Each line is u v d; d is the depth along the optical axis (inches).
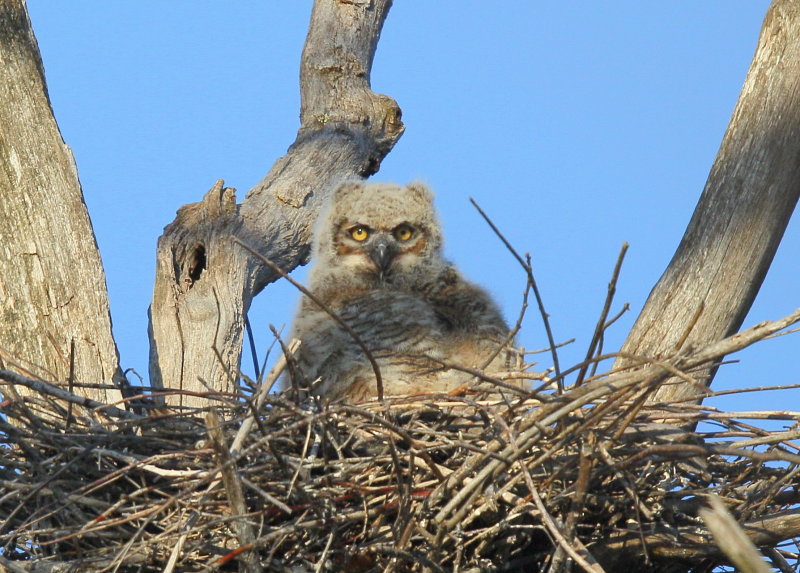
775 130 524.1
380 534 411.8
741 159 525.7
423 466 408.5
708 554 428.5
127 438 414.3
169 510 406.6
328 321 498.6
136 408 487.5
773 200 517.0
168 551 402.3
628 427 416.8
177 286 559.2
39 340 519.2
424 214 589.3
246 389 439.5
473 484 384.8
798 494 443.5
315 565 406.6
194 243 571.5
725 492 436.8
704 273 515.5
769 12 545.0
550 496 413.1
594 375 404.2
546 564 430.6
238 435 382.3
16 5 586.6
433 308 515.2
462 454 413.1
